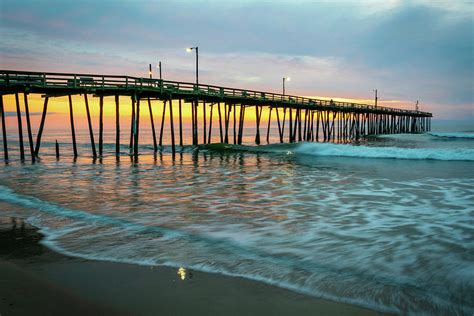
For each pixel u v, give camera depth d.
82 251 6.16
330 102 46.00
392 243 6.50
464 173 15.92
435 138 56.03
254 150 29.09
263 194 11.54
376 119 65.00
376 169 17.67
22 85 20.09
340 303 4.27
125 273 5.17
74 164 20.69
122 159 23.47
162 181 14.48
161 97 26.45
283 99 37.25
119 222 8.14
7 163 21.03
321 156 25.00
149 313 4.03
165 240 6.76
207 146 31.00
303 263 5.55
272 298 4.39
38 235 7.14
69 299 4.34
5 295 4.43
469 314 4.02
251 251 6.12
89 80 21.67
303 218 8.42
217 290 4.61
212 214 8.88
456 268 5.29
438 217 8.40
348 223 7.94
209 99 30.20
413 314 4.04
